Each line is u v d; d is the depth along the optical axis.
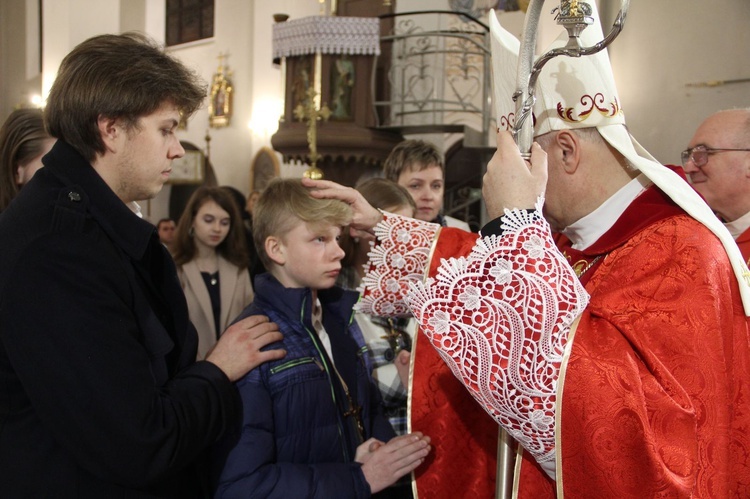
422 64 7.07
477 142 7.12
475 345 1.17
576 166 1.38
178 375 1.40
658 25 5.14
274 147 7.21
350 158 7.02
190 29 12.12
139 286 1.34
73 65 1.29
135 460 1.18
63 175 1.29
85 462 1.19
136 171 1.33
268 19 10.69
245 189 11.15
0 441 1.22
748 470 1.21
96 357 1.17
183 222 3.60
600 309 1.22
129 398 1.18
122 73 1.27
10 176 1.93
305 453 1.58
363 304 1.74
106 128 1.28
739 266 1.25
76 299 1.18
